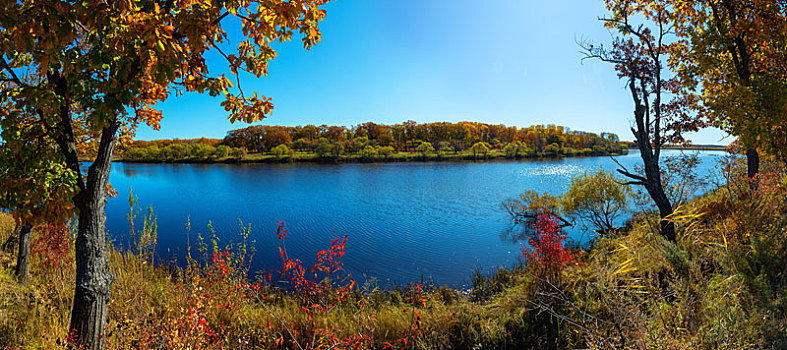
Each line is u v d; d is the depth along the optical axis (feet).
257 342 12.65
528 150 367.45
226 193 112.57
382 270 37.14
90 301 10.50
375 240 51.62
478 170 192.24
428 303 18.57
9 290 14.92
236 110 10.69
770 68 23.06
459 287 30.81
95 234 10.70
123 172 209.97
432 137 472.44
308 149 420.36
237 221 66.49
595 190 46.19
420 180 145.69
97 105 7.45
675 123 21.68
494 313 15.03
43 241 17.01
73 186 9.52
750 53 23.95
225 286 15.12
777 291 9.53
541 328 12.81
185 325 11.39
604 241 26.50
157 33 6.76
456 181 137.80
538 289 13.93
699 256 14.61
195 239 51.47
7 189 8.61
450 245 48.14
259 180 156.35
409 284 31.63
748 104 19.72
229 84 10.17
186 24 7.39
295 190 118.93
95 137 16.37
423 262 40.11
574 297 13.16
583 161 266.16
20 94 8.13
